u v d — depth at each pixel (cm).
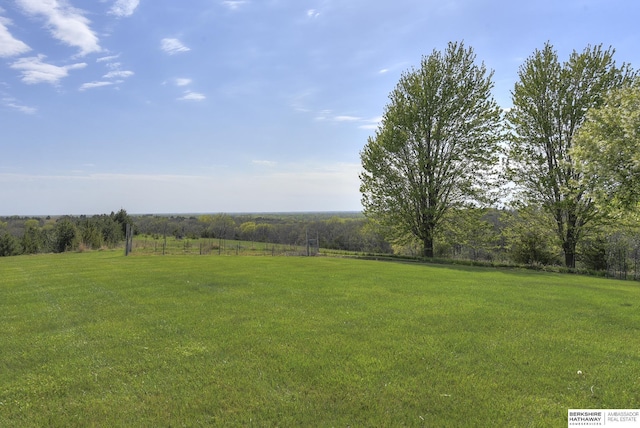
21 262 2425
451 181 2480
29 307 972
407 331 711
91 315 870
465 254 3053
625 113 1580
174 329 741
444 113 2430
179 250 3284
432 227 2542
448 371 523
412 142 2494
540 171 2242
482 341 652
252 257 2566
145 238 4866
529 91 2248
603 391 464
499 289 1189
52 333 732
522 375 510
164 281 1374
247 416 411
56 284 1359
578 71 2133
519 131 2309
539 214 2303
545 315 837
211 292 1141
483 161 2406
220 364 557
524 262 2327
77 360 583
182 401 446
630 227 2041
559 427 385
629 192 1603
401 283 1298
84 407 437
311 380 496
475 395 453
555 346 626
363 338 669
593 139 1677
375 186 2642
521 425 389
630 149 1559
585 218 2088
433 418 403
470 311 871
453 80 2445
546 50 2203
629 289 1267
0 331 748
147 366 555
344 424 393
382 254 2919
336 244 4425
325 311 876
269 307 925
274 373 521
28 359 591
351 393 460
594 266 2222
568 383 486
